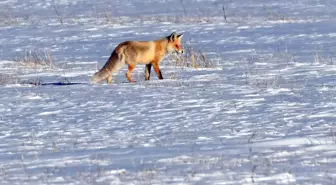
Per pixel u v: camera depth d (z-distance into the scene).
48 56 87.38
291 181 25.41
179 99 51.62
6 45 107.88
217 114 44.44
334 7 155.88
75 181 26.33
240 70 71.81
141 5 174.00
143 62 64.12
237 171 27.27
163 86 59.66
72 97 54.38
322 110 44.44
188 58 79.50
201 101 50.31
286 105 47.12
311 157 29.70
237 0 177.88
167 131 38.97
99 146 34.91
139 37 115.06
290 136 35.50
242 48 95.50
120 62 62.75
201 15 149.62
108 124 42.25
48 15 156.88
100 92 56.75
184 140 35.62
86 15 155.00
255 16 144.25
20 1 186.38
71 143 36.19
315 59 78.00
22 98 54.53
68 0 186.12
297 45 96.19
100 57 89.25
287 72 68.81
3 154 33.44
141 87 59.25
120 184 25.58
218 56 85.94
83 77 69.88
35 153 33.34
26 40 113.81
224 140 35.16
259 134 36.69
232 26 127.06
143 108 48.03
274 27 122.50
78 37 116.50
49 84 63.81
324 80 61.72
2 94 56.91
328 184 24.86
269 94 53.09
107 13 157.38
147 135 37.91
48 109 49.09
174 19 140.12
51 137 38.34
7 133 40.22
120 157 31.19
